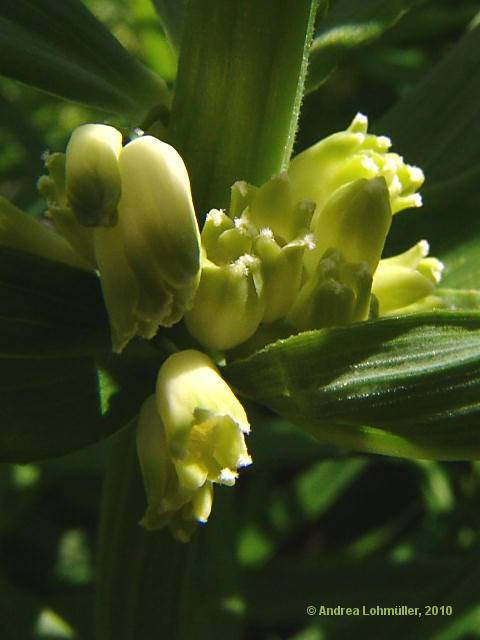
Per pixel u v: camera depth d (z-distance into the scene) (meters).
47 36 0.10
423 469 0.17
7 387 0.09
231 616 0.13
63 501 0.18
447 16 0.17
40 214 0.14
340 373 0.09
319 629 0.14
